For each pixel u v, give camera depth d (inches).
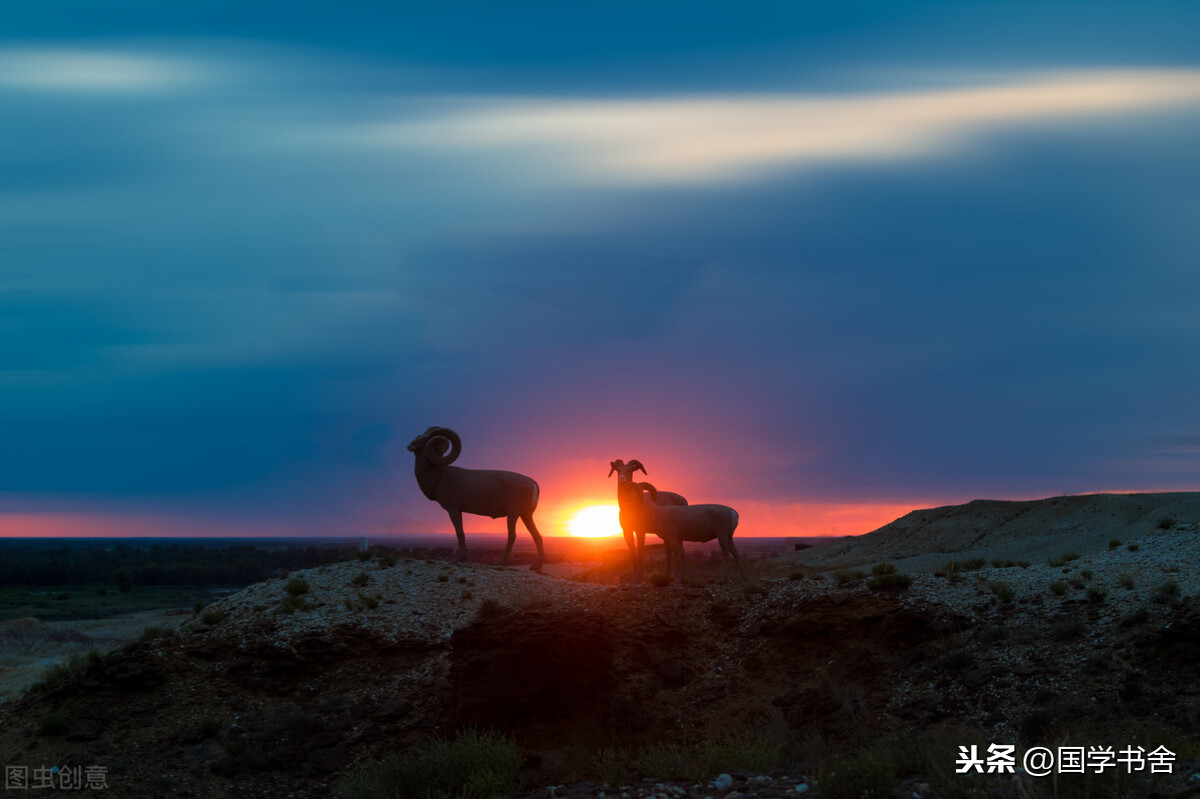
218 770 673.0
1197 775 384.2
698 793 446.9
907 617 698.2
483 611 757.3
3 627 1792.6
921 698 626.5
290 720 720.3
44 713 739.4
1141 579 700.0
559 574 1278.3
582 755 647.8
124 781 658.2
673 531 859.4
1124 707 558.3
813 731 611.5
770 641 721.0
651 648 736.3
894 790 406.3
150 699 753.6
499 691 685.9
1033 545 1387.8
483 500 987.9
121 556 6304.1
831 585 776.9
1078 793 387.2
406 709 721.6
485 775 536.7
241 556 6013.8
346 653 796.6
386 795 545.6
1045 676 610.2
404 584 908.0
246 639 812.6
